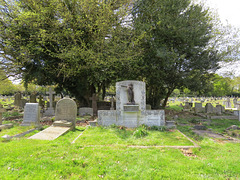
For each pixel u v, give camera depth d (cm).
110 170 354
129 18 1387
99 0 1202
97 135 642
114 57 1160
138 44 1273
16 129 730
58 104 834
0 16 1126
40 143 530
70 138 625
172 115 1379
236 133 697
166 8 1217
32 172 338
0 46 1175
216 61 1350
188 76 1342
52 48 1273
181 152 473
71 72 1224
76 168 358
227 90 3928
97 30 1206
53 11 1189
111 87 2741
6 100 3325
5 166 362
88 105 1647
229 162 400
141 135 636
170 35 1223
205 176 333
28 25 1123
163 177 328
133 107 805
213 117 1234
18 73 1345
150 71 1345
